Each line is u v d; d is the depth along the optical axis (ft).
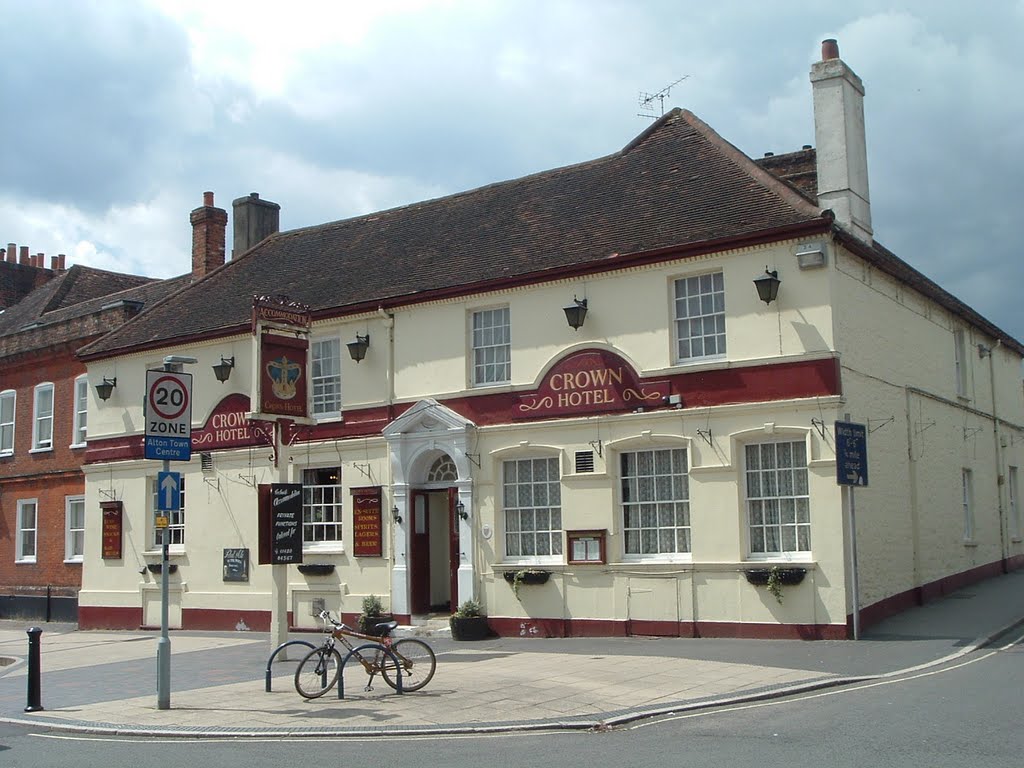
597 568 61.21
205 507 80.02
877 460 59.93
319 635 70.85
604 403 61.57
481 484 65.98
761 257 57.31
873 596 57.41
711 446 57.88
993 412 87.51
